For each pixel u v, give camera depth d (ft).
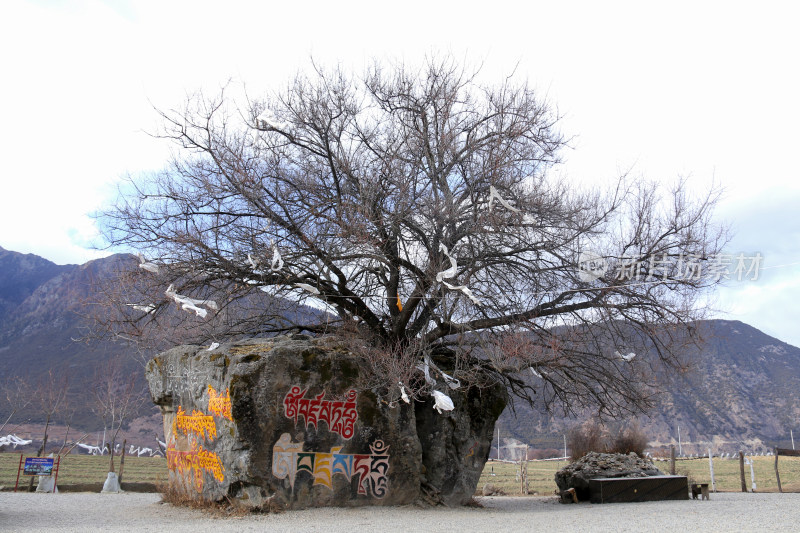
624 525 39.34
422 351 51.78
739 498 67.26
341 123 55.42
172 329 57.41
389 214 52.21
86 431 257.34
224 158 51.88
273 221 52.24
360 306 56.18
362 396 49.44
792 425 299.58
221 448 47.14
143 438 261.65
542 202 54.34
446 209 51.72
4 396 277.03
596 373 59.98
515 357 49.80
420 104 57.62
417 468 51.13
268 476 45.80
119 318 55.21
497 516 46.50
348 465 48.65
